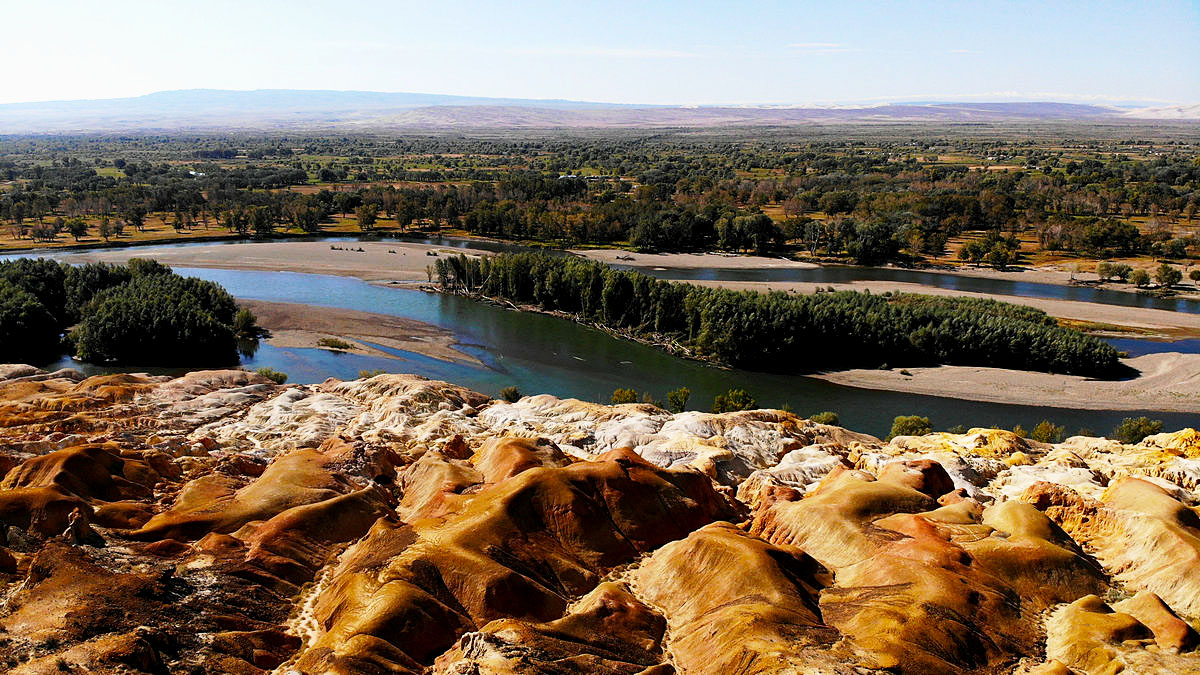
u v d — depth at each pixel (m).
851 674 36.59
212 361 120.44
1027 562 47.72
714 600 45.81
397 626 41.12
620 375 118.44
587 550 52.09
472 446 74.31
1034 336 122.06
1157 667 38.69
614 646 41.91
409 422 79.31
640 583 49.94
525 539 50.62
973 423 101.94
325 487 59.31
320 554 51.59
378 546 49.78
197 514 53.28
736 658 39.41
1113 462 72.88
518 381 114.69
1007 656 40.81
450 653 40.28
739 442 73.94
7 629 37.66
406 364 120.69
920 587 44.62
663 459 68.81
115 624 39.22
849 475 61.41
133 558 47.00
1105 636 41.38
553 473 55.75
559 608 46.12
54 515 50.03
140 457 63.12
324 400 87.94
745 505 63.25
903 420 91.75
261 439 75.50
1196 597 45.75
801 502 57.41
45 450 64.38
